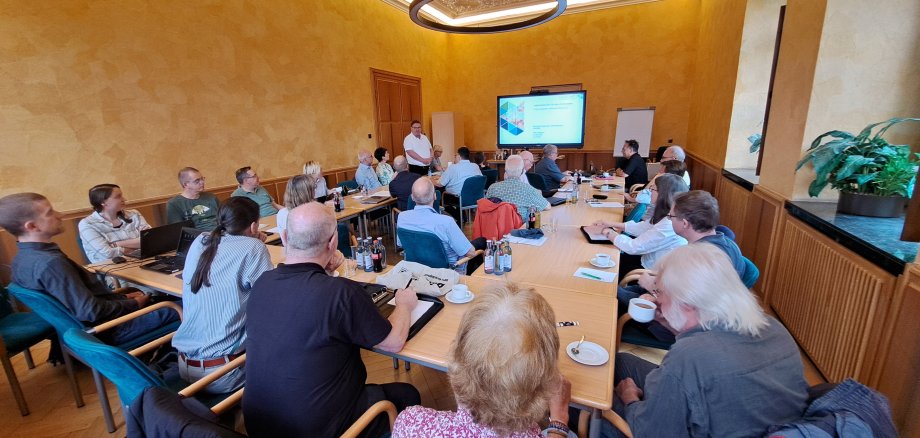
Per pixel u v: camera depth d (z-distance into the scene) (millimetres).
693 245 1005
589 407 1049
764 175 3055
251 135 4605
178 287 1948
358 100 6141
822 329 2062
